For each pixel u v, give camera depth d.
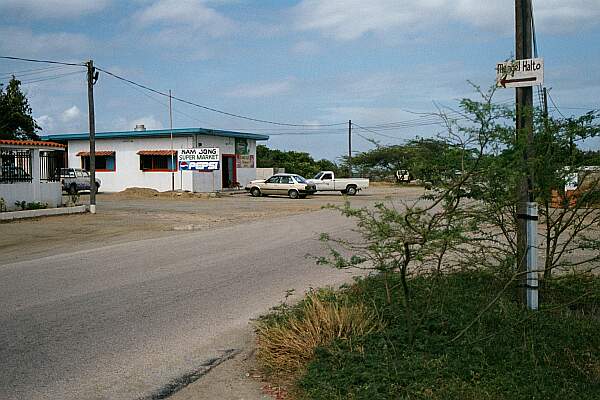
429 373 5.52
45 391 5.84
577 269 9.47
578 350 6.14
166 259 13.64
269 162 69.06
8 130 49.09
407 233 5.85
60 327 8.00
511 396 5.13
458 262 9.20
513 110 6.43
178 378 6.19
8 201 23.92
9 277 11.61
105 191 46.75
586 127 7.43
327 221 22.61
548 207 7.88
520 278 7.59
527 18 7.64
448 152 6.20
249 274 11.64
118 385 6.00
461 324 6.62
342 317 6.64
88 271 12.16
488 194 6.62
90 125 26.23
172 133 43.53
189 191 43.00
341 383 5.44
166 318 8.43
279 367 6.24
